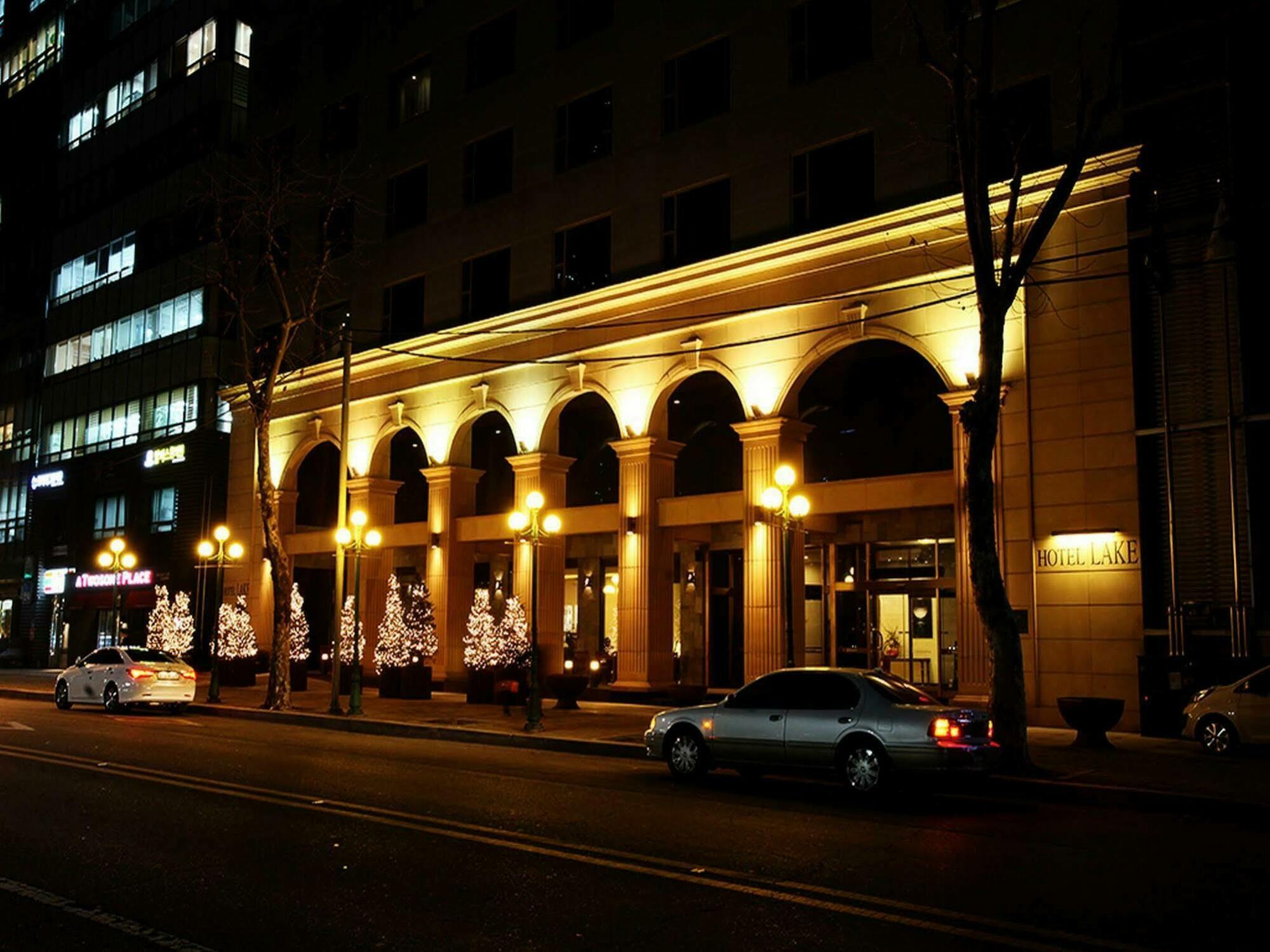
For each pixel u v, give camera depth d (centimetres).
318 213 3859
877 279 2392
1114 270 2098
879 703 1400
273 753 1825
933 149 2369
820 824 1188
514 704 2770
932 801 1392
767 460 2539
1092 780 1479
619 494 2856
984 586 1588
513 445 3606
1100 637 2067
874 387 2791
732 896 859
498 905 826
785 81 2641
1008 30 2300
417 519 3881
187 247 4509
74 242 5253
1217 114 2064
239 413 4053
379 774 1566
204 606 4081
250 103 4222
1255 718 1706
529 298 3133
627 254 2903
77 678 2791
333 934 746
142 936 735
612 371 2877
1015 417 2188
